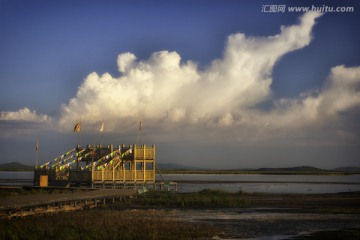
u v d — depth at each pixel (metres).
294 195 69.69
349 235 34.00
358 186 111.31
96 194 57.56
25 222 34.91
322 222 40.66
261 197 66.19
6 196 52.94
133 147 75.56
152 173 76.00
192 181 143.88
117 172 74.00
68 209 46.28
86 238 30.83
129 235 32.12
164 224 36.94
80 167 77.19
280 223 39.97
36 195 51.56
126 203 55.25
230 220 41.75
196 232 33.97
